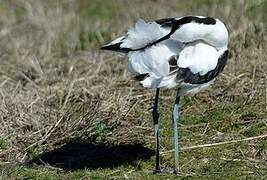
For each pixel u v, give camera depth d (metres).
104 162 12.88
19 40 18.55
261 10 18.78
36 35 18.91
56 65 16.86
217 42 11.45
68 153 13.21
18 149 13.23
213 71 11.52
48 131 13.67
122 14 19.92
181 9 19.81
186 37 11.16
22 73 16.44
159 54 11.21
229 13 18.38
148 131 13.78
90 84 15.62
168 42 11.29
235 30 17.22
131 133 13.70
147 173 12.38
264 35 16.84
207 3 20.11
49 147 13.36
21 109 14.44
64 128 13.74
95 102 14.55
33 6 20.45
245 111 14.21
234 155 12.88
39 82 16.05
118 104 14.48
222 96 14.80
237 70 15.55
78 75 16.09
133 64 11.30
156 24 11.22
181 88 11.63
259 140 13.32
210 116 14.15
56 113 14.38
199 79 11.48
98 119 13.95
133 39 11.33
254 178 12.09
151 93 15.02
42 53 17.64
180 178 12.13
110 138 13.54
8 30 19.27
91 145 13.38
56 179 12.24
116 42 11.57
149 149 13.19
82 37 18.56
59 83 15.82
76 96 15.09
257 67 15.53
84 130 13.64
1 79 16.27
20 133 13.76
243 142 13.25
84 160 12.98
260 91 14.78
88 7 20.61
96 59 16.73
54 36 18.52
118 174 12.39
